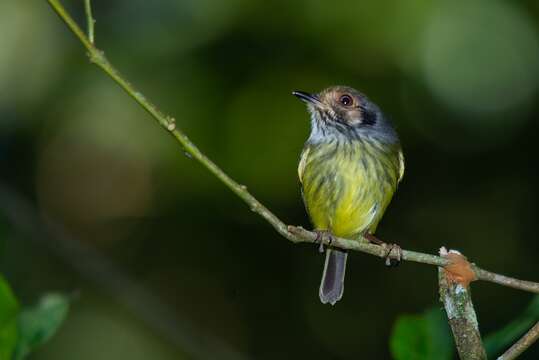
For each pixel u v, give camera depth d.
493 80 12.80
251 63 13.31
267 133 13.41
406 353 5.46
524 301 12.59
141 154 13.63
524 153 13.34
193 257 13.86
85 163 13.84
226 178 5.63
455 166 13.46
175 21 13.02
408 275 13.25
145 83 13.18
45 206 14.07
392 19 12.47
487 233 13.30
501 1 12.54
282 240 13.62
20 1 12.81
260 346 13.41
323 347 13.23
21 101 13.06
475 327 5.20
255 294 13.61
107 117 13.38
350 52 12.95
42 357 12.04
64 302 5.52
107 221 14.25
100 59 5.25
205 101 13.29
